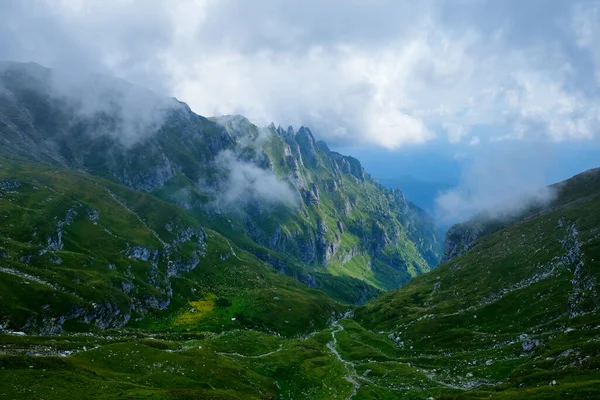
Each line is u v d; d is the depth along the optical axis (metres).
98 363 94.38
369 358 164.25
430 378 131.75
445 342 166.62
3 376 70.88
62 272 178.12
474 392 99.50
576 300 151.12
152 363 103.38
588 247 177.38
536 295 177.25
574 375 91.75
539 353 119.12
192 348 128.88
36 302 144.50
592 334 114.50
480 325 174.00
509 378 107.38
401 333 194.00
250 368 131.12
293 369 138.88
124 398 72.94
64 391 70.31
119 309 180.62
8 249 175.12
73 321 152.12
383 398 118.75
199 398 81.50
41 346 103.06
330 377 139.38
